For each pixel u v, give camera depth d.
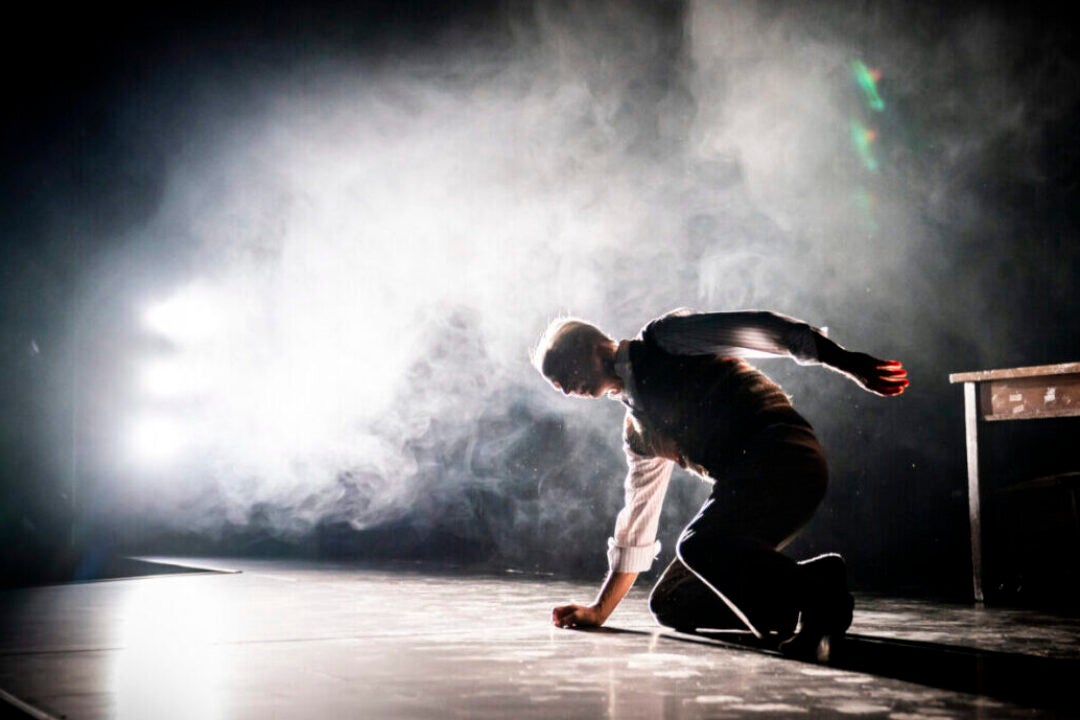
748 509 1.94
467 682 1.63
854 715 1.36
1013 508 3.29
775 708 1.41
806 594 1.90
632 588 3.75
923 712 1.38
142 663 1.85
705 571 1.96
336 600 3.18
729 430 2.06
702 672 1.72
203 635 2.27
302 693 1.54
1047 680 1.63
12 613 2.79
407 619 2.60
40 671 1.77
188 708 1.43
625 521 2.39
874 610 2.79
